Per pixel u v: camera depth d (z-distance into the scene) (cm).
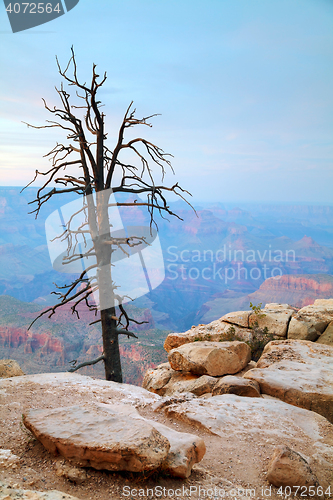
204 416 499
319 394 584
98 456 313
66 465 319
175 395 615
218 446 430
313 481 347
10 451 341
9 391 564
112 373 912
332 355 816
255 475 371
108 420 366
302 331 1085
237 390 623
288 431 470
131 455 309
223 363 866
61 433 337
